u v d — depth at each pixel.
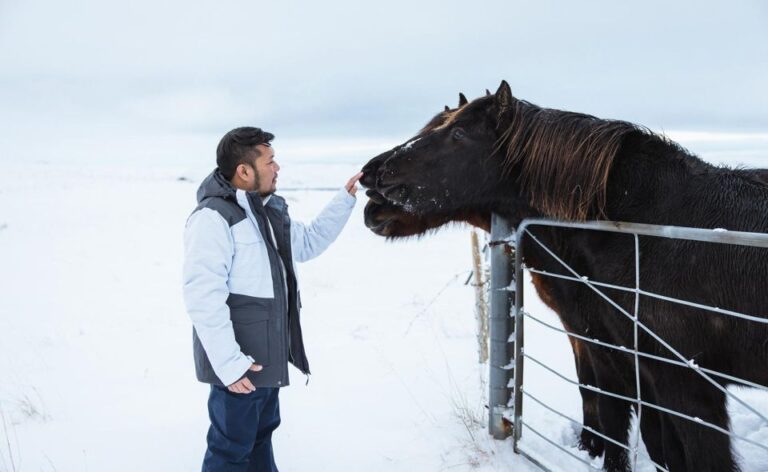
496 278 3.12
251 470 2.70
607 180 2.55
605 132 2.54
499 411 3.28
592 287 2.47
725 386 2.33
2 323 6.56
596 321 2.74
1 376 4.84
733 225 2.25
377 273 8.99
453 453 3.27
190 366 4.98
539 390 4.27
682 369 2.34
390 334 5.70
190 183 32.44
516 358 3.16
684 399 2.36
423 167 2.78
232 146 2.39
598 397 3.00
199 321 2.18
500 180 2.81
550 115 2.71
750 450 3.39
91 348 5.55
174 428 3.76
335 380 4.53
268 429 2.71
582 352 3.19
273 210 2.56
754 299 2.15
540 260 3.00
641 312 2.41
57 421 3.91
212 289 2.20
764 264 2.13
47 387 4.56
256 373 2.36
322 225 3.02
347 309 6.79
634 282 2.44
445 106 3.25
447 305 6.77
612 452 2.98
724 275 2.20
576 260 2.75
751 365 2.26
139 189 26.61
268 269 2.39
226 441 2.40
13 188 26.30
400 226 2.96
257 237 2.38
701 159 2.59
